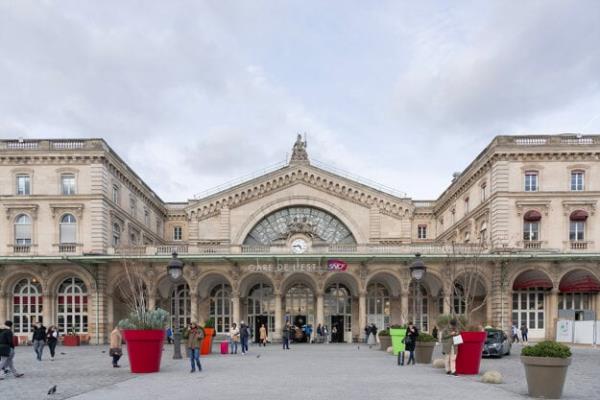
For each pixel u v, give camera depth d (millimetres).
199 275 50781
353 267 50719
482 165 50656
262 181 60344
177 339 30703
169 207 71062
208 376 22000
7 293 49219
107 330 49375
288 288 55906
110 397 16656
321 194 60531
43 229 48938
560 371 16500
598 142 47500
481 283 51156
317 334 49938
